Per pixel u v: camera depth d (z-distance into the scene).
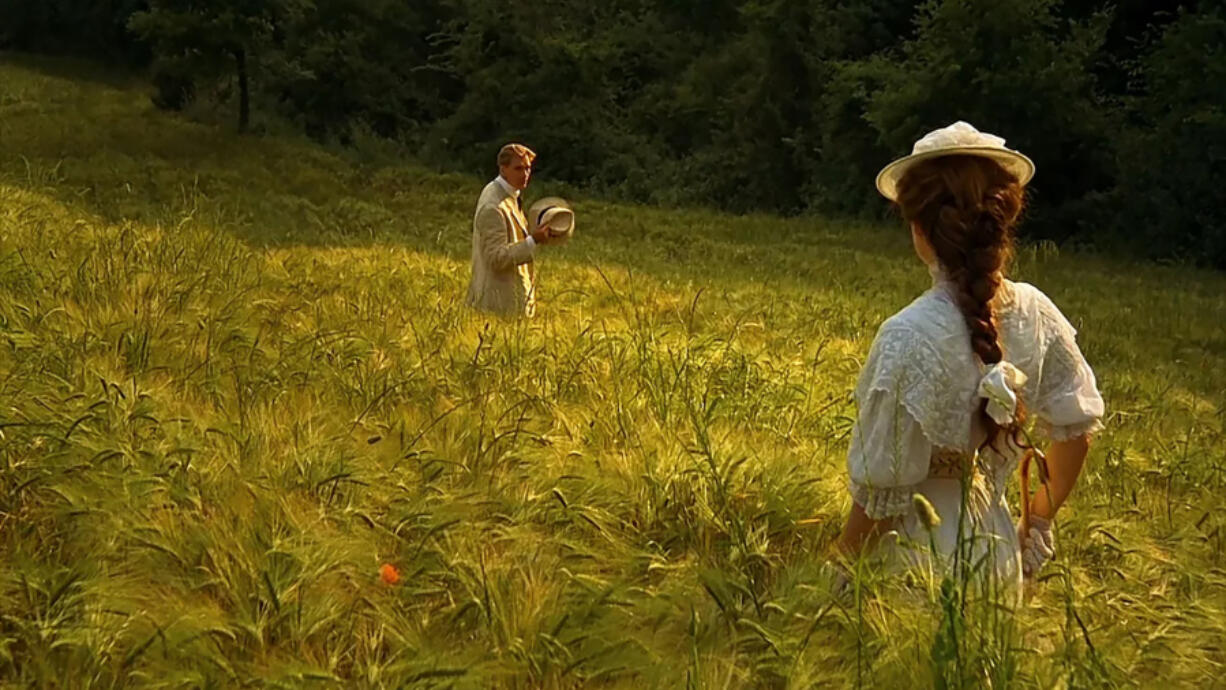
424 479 3.94
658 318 9.30
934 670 2.63
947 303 3.07
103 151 24.50
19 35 41.53
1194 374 10.80
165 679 2.55
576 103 30.91
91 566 2.98
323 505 3.54
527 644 2.85
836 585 3.25
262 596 2.91
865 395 3.09
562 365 5.88
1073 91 24.44
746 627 3.02
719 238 23.03
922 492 3.16
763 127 29.75
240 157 26.34
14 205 9.89
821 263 18.98
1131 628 3.26
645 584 3.38
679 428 5.00
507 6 30.95
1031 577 3.42
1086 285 18.42
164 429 4.00
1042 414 3.28
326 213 21.48
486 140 30.69
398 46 34.03
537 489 3.93
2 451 3.58
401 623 2.93
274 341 5.77
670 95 33.47
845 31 30.42
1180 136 22.92
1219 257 22.41
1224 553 4.42
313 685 2.59
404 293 8.65
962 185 3.06
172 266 7.46
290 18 30.36
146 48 40.16
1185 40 23.02
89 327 5.28
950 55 24.77
